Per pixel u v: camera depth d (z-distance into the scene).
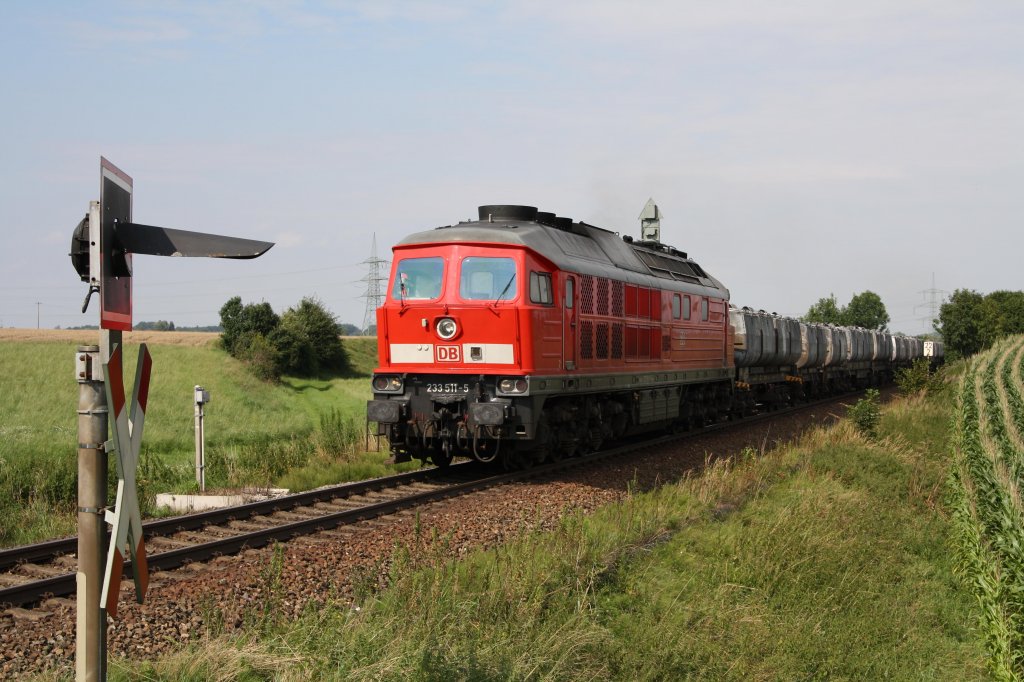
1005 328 93.12
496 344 14.69
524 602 7.76
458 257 15.02
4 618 7.55
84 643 4.29
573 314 16.05
